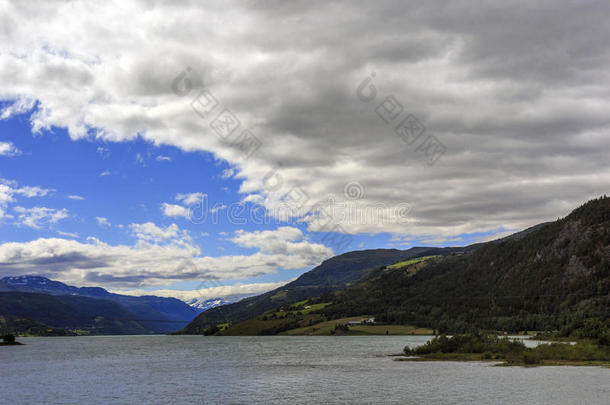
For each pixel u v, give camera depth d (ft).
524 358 336.90
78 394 256.32
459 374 287.48
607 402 192.75
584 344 390.21
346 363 405.39
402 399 214.07
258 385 276.21
